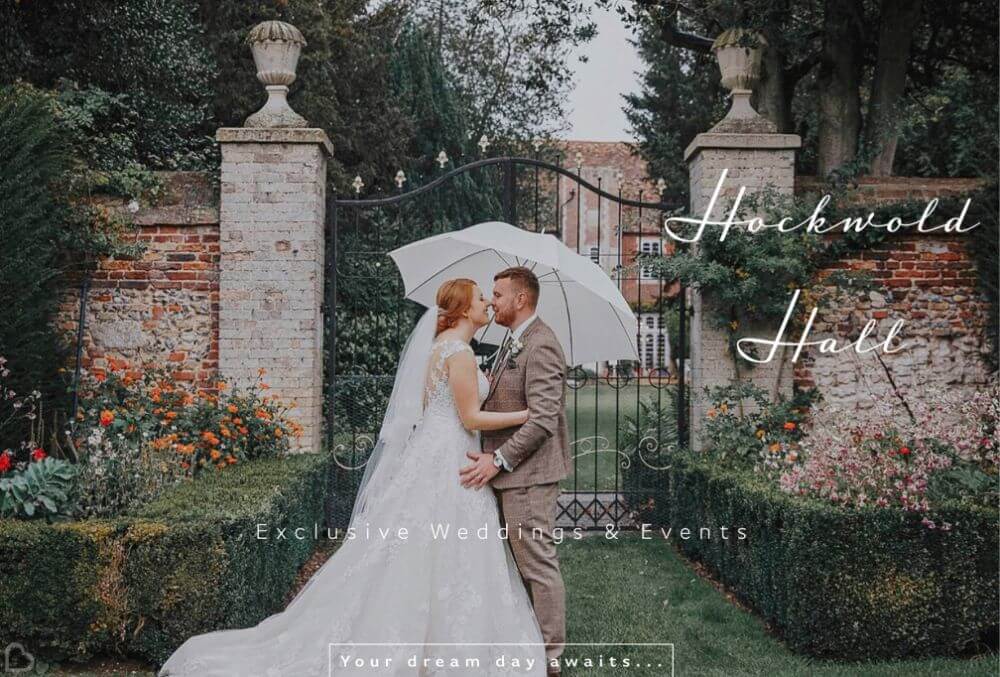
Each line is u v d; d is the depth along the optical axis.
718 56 6.91
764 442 6.08
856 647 4.13
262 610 4.44
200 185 6.69
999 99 8.84
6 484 4.25
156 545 3.96
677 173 14.03
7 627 3.92
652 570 6.02
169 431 5.63
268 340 6.53
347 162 12.20
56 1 7.89
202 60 9.63
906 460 4.43
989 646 4.32
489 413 4.02
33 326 5.91
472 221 12.58
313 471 5.89
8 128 5.79
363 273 9.06
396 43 13.55
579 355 4.90
